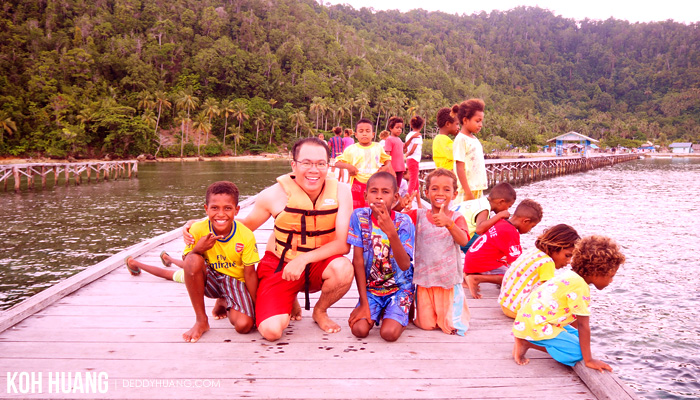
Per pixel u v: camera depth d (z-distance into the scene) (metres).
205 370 2.55
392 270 3.10
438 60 192.88
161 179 37.62
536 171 43.00
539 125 143.50
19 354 2.74
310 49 127.00
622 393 2.16
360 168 5.72
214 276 3.07
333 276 2.98
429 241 3.18
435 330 3.23
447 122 5.25
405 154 7.94
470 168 4.72
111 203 21.53
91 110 77.50
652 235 13.22
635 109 199.50
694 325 6.36
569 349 2.57
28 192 26.77
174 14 116.50
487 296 4.11
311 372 2.53
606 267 2.51
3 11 99.00
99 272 4.49
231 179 37.50
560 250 3.19
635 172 52.53
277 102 109.44
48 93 78.81
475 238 4.22
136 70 93.06
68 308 3.59
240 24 124.81
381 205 2.80
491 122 122.56
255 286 3.10
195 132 94.31
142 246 5.77
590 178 42.12
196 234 3.04
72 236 13.45
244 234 2.98
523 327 2.68
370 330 3.23
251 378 2.46
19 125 72.12
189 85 100.00
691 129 166.25
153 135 81.75
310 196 3.02
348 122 114.44
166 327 3.21
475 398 2.28
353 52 146.75
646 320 6.55
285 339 3.02
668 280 8.50
